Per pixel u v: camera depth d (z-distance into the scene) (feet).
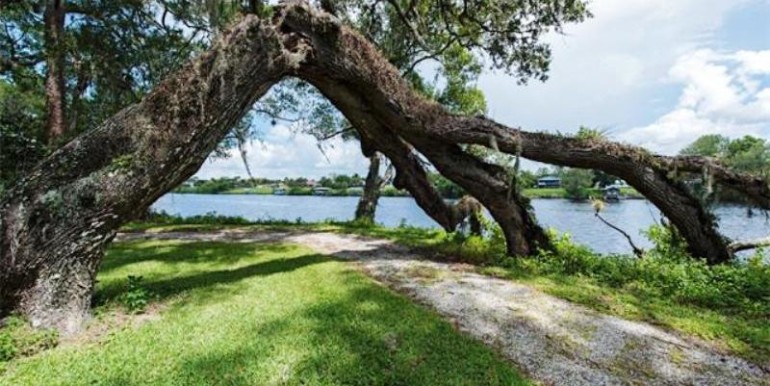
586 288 20.11
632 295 19.15
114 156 15.90
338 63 23.44
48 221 14.38
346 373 10.78
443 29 47.70
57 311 13.88
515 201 27.50
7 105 39.37
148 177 16.35
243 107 19.69
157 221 53.21
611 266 23.29
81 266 14.85
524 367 11.91
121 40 41.19
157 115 16.87
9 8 37.19
